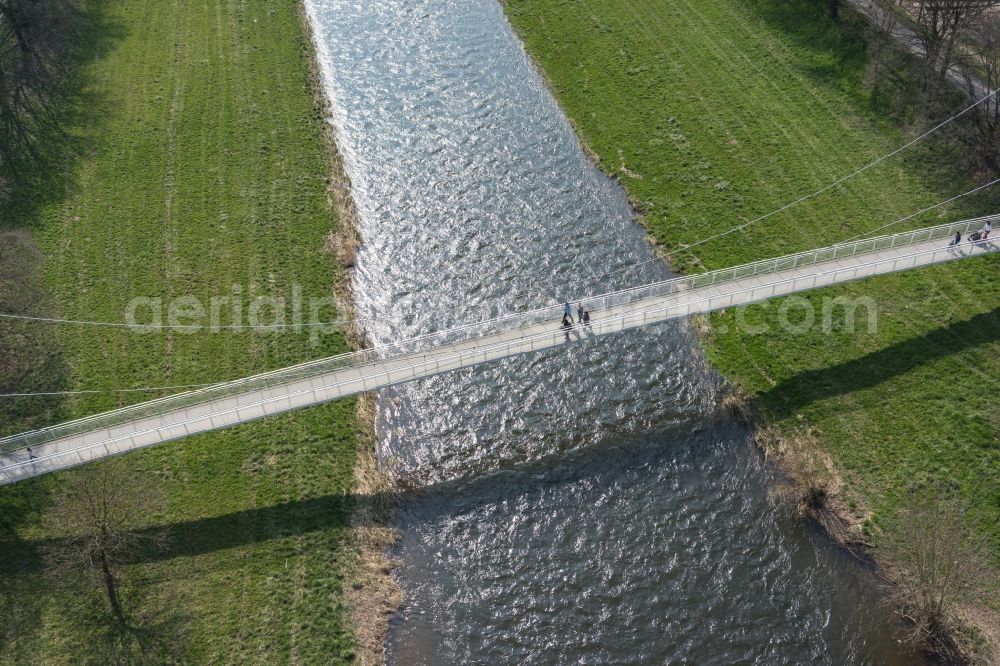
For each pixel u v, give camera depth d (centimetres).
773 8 10544
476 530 6038
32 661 5247
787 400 6644
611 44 10325
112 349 7100
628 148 8981
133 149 9025
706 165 8662
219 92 9781
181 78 9969
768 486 6200
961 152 8381
